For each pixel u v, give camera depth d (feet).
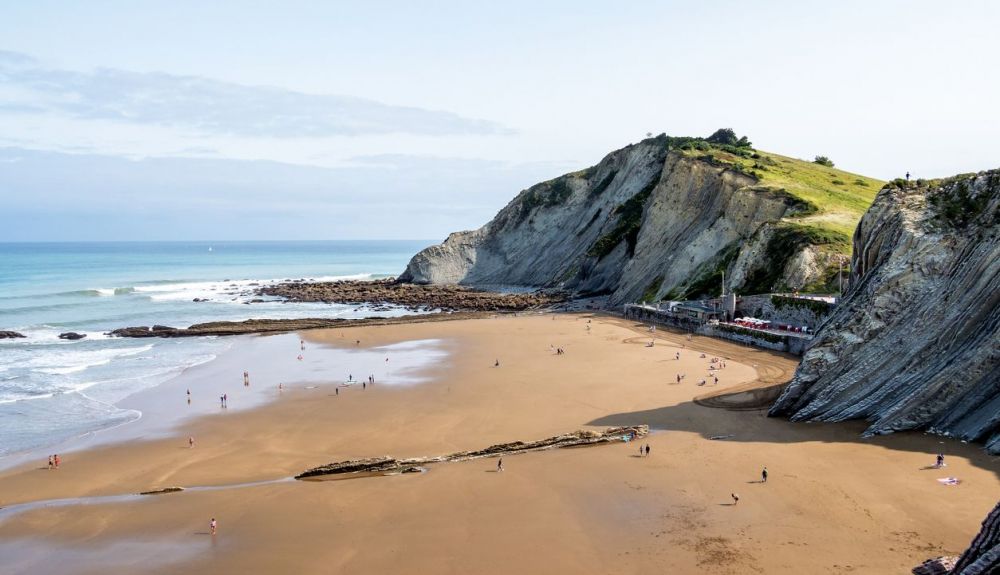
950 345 142.31
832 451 134.51
